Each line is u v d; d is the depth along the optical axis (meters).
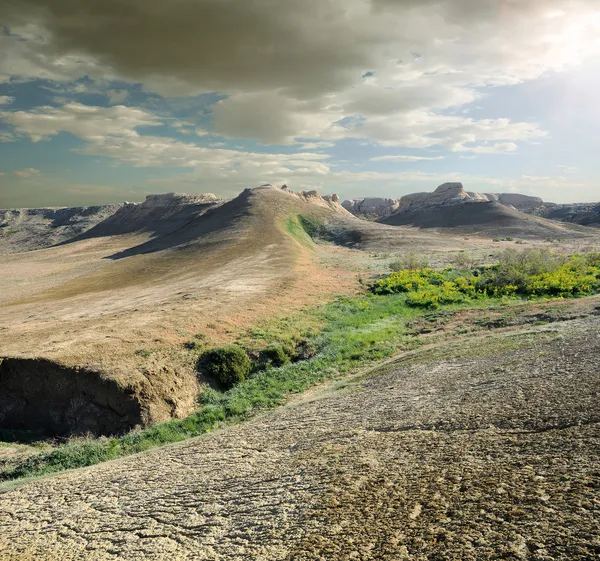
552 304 31.52
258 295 44.41
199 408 23.34
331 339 31.30
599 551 4.09
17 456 18.34
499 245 97.44
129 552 6.92
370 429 10.63
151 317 34.81
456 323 31.17
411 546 5.13
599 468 5.66
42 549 7.82
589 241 107.69
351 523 6.06
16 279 84.25
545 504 5.20
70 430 22.12
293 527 6.37
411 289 46.66
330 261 75.00
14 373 24.17
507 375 12.91
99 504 9.66
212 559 6.07
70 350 25.78
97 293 58.31
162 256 92.00
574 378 10.50
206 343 29.45
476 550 4.70
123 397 22.22
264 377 25.95
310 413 14.79
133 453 16.75
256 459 10.44
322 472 8.29
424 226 186.25
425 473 7.09
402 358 23.19
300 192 198.50
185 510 8.11
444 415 10.12
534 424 7.97
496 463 6.78
